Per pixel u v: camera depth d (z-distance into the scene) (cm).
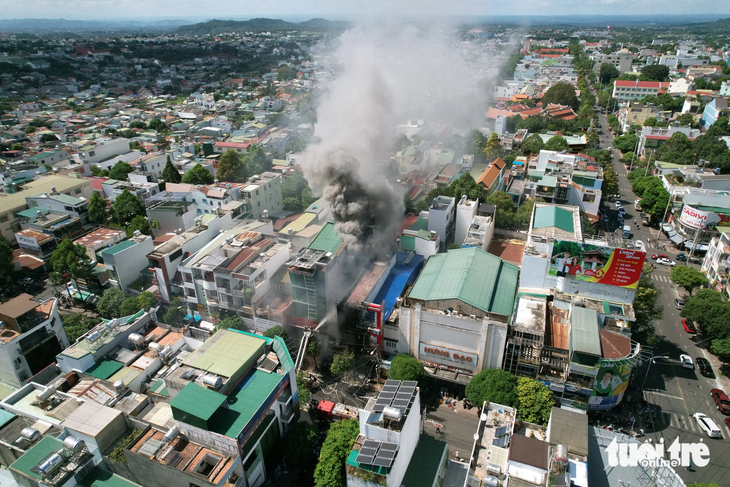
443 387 6538
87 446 4509
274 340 5575
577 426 4550
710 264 8775
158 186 11888
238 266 7050
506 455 4447
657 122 16612
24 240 9250
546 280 6956
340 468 4731
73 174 12338
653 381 6612
